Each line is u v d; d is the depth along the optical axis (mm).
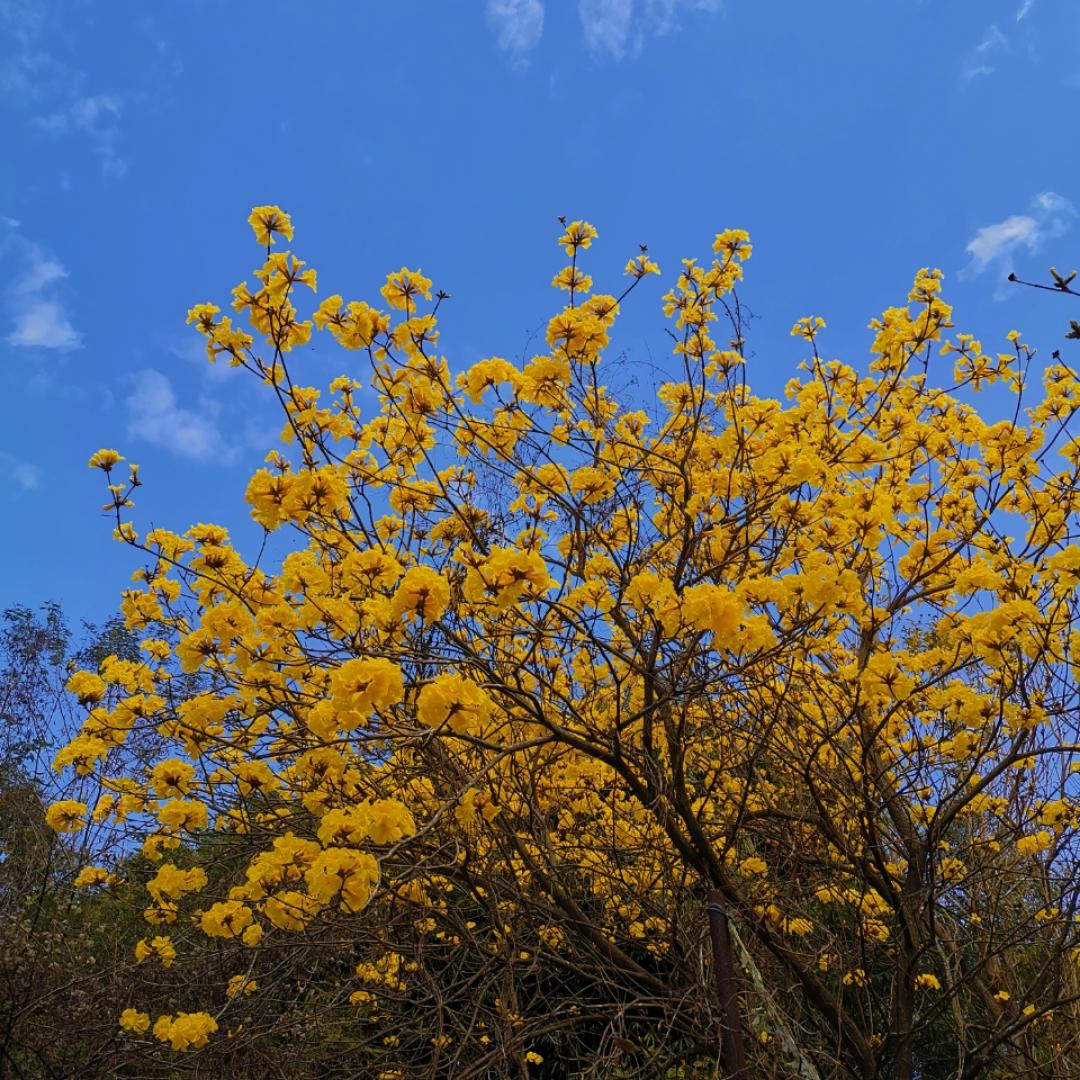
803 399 4203
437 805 3789
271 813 4176
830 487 4023
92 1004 4637
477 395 3383
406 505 4020
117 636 6516
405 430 3979
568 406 3756
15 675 7930
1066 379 4793
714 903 3166
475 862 4336
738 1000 3768
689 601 2941
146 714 3541
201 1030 2883
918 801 4875
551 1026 4312
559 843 4680
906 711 4551
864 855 4605
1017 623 3463
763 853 5062
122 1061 4512
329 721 2658
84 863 5434
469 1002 4406
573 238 3734
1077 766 4449
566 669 4621
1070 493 4480
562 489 3885
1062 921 4051
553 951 4742
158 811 3521
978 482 4957
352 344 3463
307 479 3176
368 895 2355
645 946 4824
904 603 4887
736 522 4242
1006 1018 4688
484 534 3857
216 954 4133
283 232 3180
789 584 3131
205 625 3219
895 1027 4617
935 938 4375
